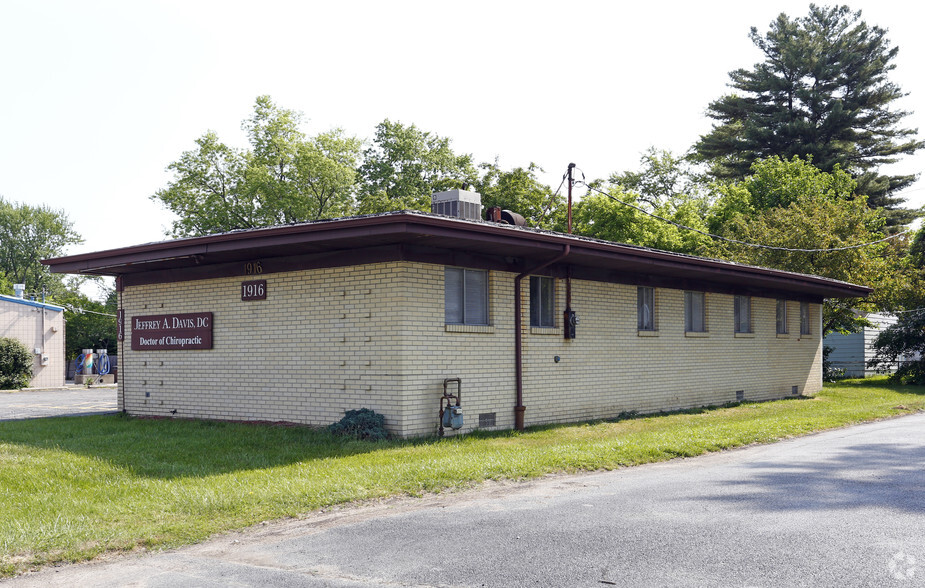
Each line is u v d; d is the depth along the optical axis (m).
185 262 15.91
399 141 52.41
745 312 22.73
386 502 8.63
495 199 42.56
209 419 16.11
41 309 34.59
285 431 13.80
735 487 9.03
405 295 13.20
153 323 17.17
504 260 15.12
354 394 13.79
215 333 16.08
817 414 18.05
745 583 5.56
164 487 9.20
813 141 50.19
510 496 8.80
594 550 6.43
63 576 6.14
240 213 49.56
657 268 17.39
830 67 50.94
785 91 52.53
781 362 24.05
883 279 30.91
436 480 9.43
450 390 13.95
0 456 11.64
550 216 43.00
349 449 12.05
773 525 7.14
